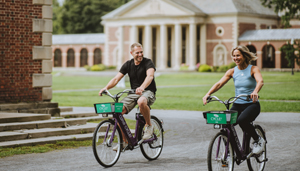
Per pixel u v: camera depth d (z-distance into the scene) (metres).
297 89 32.47
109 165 8.70
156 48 77.12
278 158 9.45
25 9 14.66
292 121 15.67
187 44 74.06
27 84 14.84
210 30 70.88
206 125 14.97
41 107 14.91
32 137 11.29
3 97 14.41
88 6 97.69
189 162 9.14
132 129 13.59
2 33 14.28
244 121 7.73
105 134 8.64
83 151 10.34
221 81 8.18
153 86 9.24
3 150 10.16
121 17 75.56
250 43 67.25
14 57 14.55
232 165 7.57
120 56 76.19
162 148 10.62
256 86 7.74
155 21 72.69
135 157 9.77
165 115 18.09
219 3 71.12
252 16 70.62
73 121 12.97
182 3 71.38
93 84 44.25
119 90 34.16
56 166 8.75
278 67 65.06
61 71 74.25
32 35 14.85
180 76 56.81
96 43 80.88
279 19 75.56
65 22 99.50
